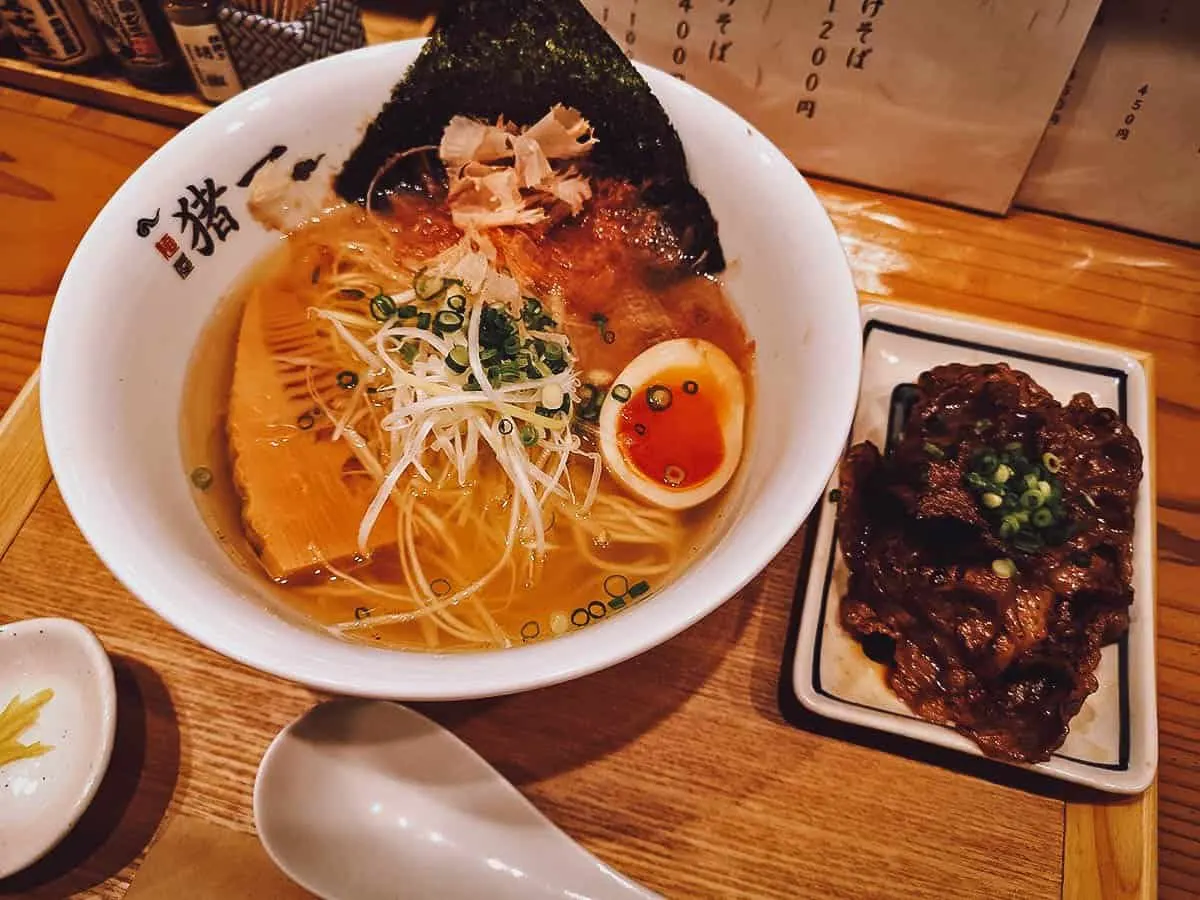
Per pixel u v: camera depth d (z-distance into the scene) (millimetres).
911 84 349
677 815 265
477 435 290
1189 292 374
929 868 260
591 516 288
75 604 290
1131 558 299
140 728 272
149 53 383
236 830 258
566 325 313
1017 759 265
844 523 303
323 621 262
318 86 301
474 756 266
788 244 278
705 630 290
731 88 373
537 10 293
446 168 331
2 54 409
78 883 253
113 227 267
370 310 311
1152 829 264
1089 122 350
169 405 278
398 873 256
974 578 279
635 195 323
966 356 350
